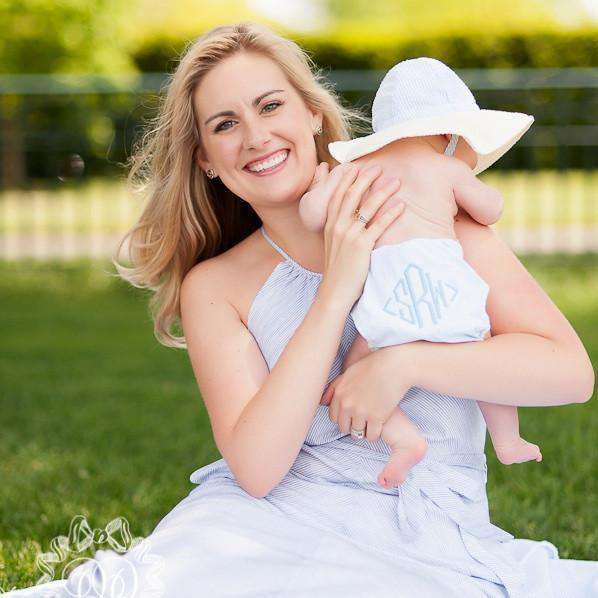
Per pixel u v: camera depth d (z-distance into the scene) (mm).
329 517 2797
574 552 4379
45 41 15320
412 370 2664
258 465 2750
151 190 3307
